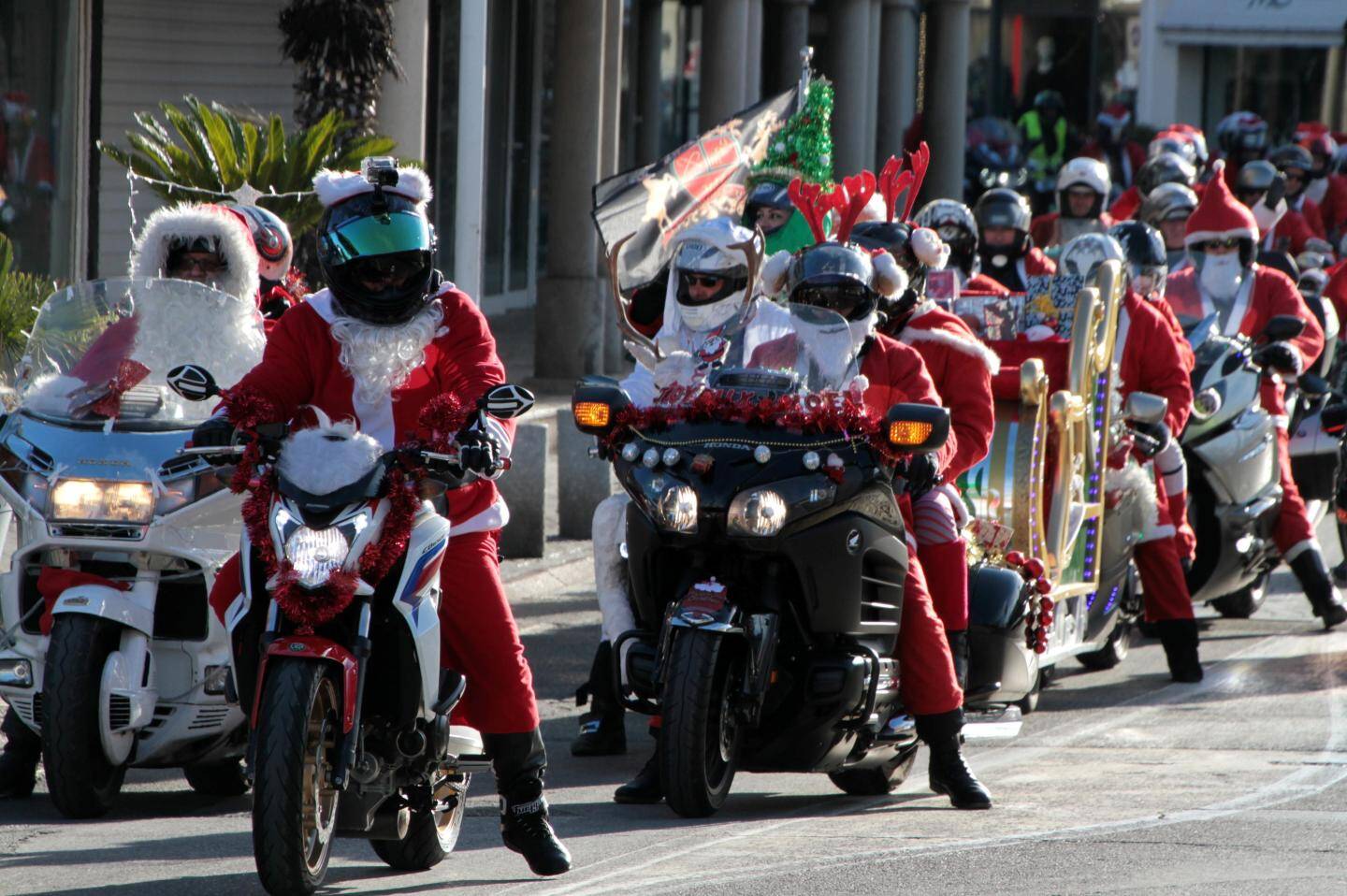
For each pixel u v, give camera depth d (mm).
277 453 11344
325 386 12078
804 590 13938
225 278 15938
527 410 11312
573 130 38438
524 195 54125
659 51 60375
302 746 10570
